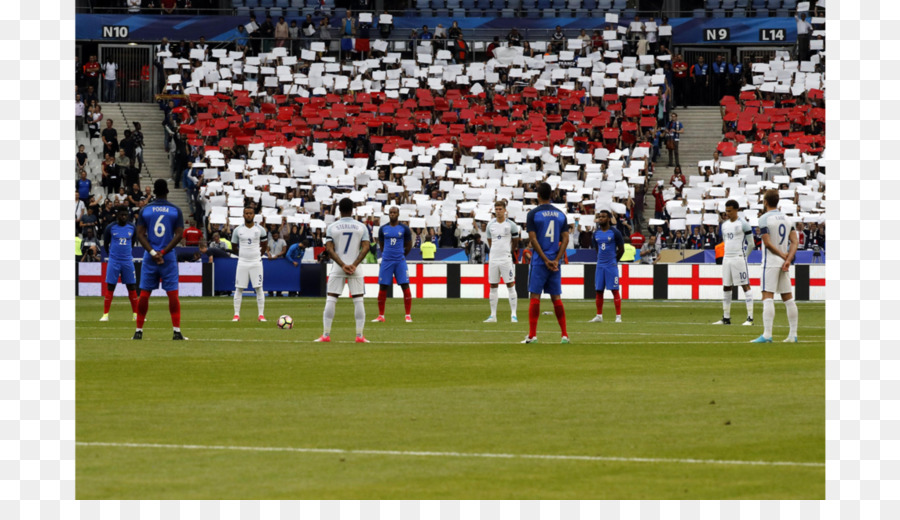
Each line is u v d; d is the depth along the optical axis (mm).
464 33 103438
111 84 95812
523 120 92750
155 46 100062
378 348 33812
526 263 68938
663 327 43688
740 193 81625
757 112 93000
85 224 74188
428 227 78562
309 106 93750
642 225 83062
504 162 87312
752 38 100062
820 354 31891
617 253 47031
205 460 17094
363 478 15961
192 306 58875
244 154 88688
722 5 105688
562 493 15164
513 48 99312
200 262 71125
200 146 87688
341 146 89188
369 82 96438
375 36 103750
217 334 39156
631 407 21984
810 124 90688
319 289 70125
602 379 26266
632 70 96062
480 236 73938
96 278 71125
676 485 15578
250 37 99750
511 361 30094
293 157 86188
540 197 35469
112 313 52312
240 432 19344
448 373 27453
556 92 96062
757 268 67750
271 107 93312
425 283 69812
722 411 21469
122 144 84250
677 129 88000
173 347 33938
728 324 45812
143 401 22797
